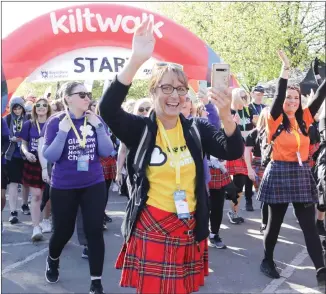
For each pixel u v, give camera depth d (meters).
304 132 3.89
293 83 3.95
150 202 2.43
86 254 4.80
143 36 2.19
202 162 2.48
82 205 3.76
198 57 7.30
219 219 5.11
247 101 6.83
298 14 18.55
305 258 4.82
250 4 18.42
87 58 7.29
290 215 6.76
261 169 6.02
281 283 4.14
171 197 2.41
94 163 3.80
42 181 5.36
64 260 4.76
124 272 2.50
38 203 5.38
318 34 19.22
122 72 2.23
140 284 2.42
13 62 6.82
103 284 4.10
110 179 6.07
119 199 8.12
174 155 2.42
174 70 2.39
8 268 4.53
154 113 2.49
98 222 3.68
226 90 2.29
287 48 18.31
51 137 3.76
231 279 4.24
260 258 4.83
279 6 18.17
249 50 18.27
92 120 3.82
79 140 3.73
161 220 2.41
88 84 7.54
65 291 3.96
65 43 7.03
